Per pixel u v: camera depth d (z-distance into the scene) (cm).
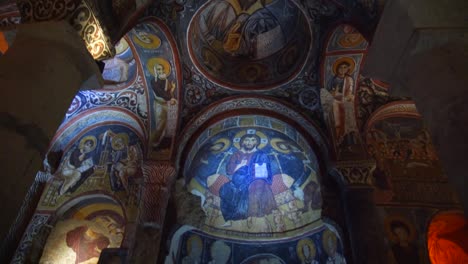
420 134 922
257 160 1129
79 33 368
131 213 930
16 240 832
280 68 927
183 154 876
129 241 876
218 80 923
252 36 952
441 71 280
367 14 490
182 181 844
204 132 934
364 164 776
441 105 272
